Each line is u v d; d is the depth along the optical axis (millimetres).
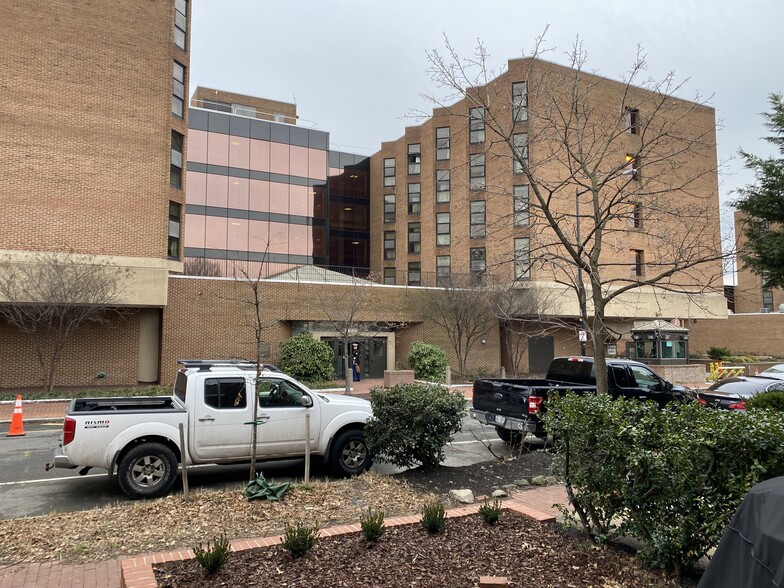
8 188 20859
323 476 8820
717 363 33156
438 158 40000
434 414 8000
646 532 4348
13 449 11438
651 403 4723
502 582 3938
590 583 4113
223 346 24469
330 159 47625
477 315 26922
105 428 7555
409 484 7473
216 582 4137
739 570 2740
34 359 21594
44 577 4660
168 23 24438
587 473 4816
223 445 8133
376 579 4164
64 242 21594
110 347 22844
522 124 21781
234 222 37562
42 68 21797
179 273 25281
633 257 28625
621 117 9555
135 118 23375
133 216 22969
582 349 26531
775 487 2742
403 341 30516
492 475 8016
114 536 5512
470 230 34656
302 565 4438
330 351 25000
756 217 14445
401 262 44125
